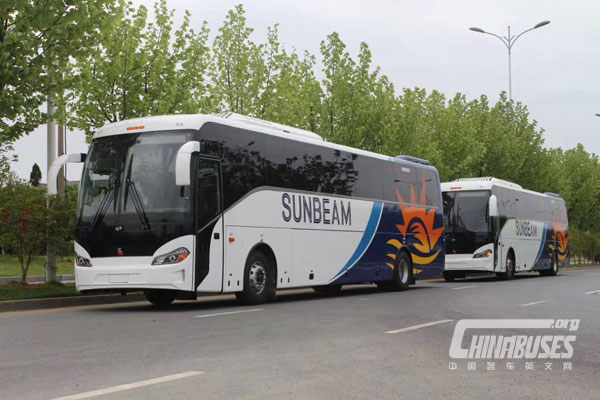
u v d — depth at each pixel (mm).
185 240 14523
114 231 14781
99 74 21984
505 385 6887
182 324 11930
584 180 71750
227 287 15477
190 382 6840
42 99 16875
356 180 20750
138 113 22281
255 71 27922
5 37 15812
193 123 15023
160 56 22453
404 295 20156
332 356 8461
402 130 35594
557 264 41375
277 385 6727
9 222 19203
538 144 53219
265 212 16812
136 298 19453
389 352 8789
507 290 22391
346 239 20047
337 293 22062
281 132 17766
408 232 23297
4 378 7035
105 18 16672
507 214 32656
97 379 6988
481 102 50312
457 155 42438
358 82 32375
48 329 11195
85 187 15383
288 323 12055
